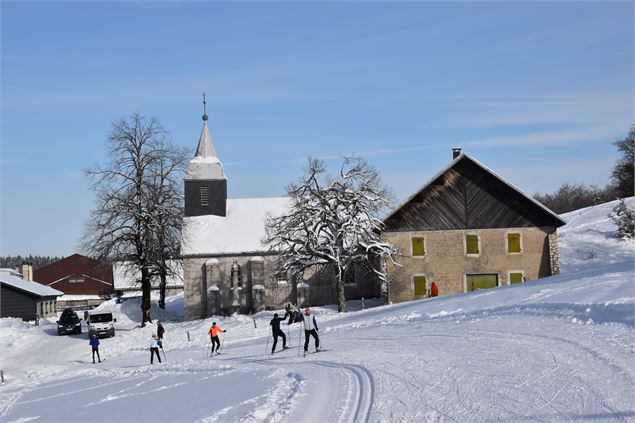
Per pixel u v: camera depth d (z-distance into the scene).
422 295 54.44
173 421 16.44
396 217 55.06
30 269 93.12
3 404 25.55
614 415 10.91
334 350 26.31
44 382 32.25
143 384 25.64
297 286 64.06
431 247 54.69
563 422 10.97
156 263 58.47
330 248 50.56
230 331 47.62
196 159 71.88
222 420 15.42
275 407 15.82
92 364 39.50
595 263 65.81
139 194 57.06
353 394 15.68
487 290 39.53
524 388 13.74
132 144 57.00
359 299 64.25
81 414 20.02
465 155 54.41
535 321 23.33
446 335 24.75
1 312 73.06
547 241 54.44
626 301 21.61
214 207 70.75
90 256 56.16
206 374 25.94
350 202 51.09
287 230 51.41
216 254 65.62
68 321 56.88
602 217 86.56
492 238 54.62
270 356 28.89
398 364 19.23
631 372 13.54
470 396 13.76
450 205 54.88
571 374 14.30
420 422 12.21
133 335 53.44
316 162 51.22
